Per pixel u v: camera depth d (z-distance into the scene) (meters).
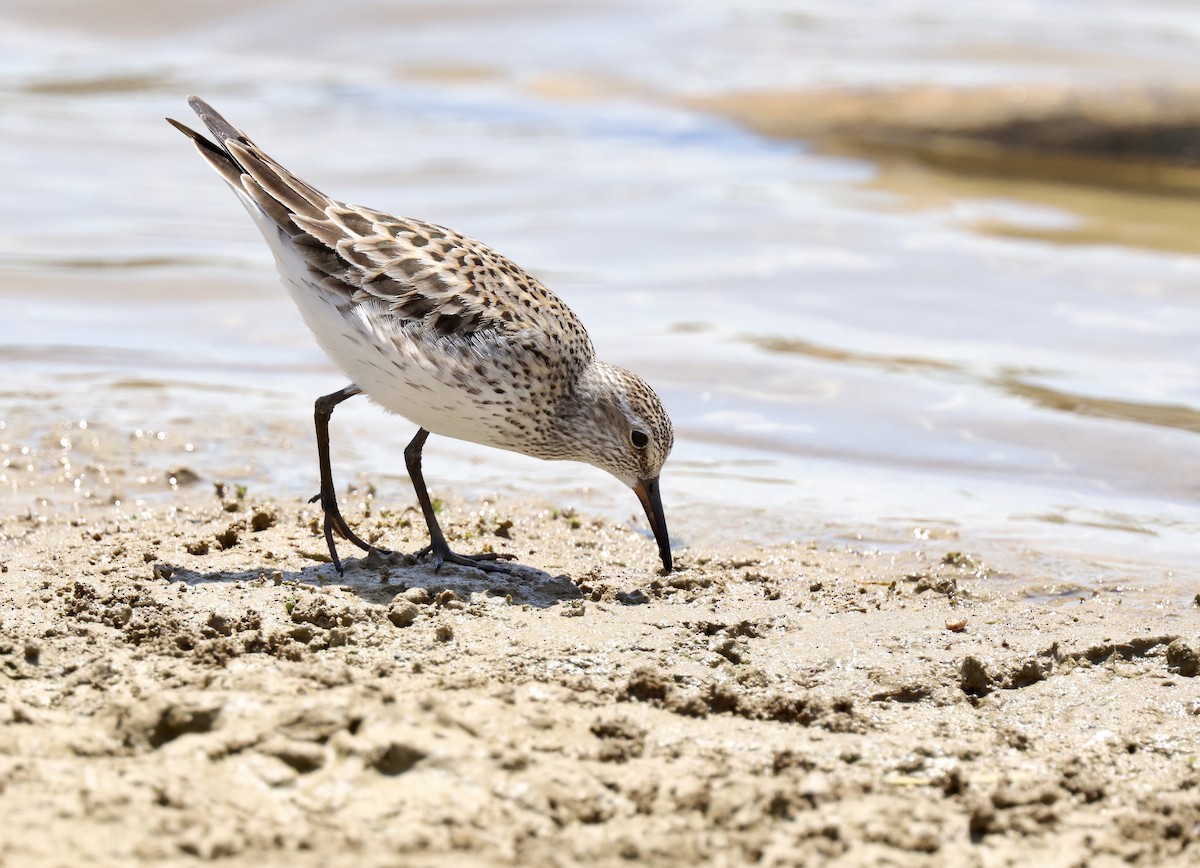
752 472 13.73
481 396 10.58
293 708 7.41
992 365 16.50
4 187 22.59
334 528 11.30
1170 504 13.00
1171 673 9.12
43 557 10.58
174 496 12.48
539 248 20.67
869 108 29.47
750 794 7.12
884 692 8.72
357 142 26.59
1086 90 29.34
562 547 11.54
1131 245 21.38
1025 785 7.51
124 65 31.72
